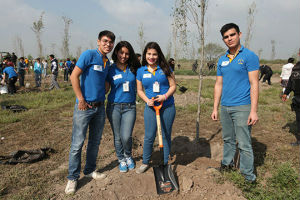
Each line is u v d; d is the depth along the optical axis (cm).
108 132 485
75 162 259
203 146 396
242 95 254
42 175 309
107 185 274
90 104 254
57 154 377
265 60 4050
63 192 268
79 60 238
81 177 299
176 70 2673
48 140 439
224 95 271
